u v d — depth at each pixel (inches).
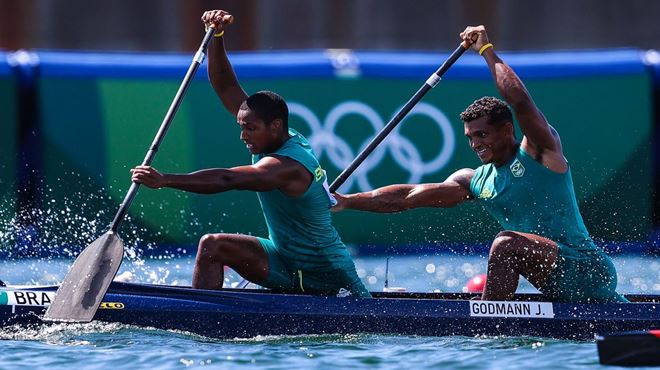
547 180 893.2
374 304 898.1
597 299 919.7
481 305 899.4
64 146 1701.5
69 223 1685.5
